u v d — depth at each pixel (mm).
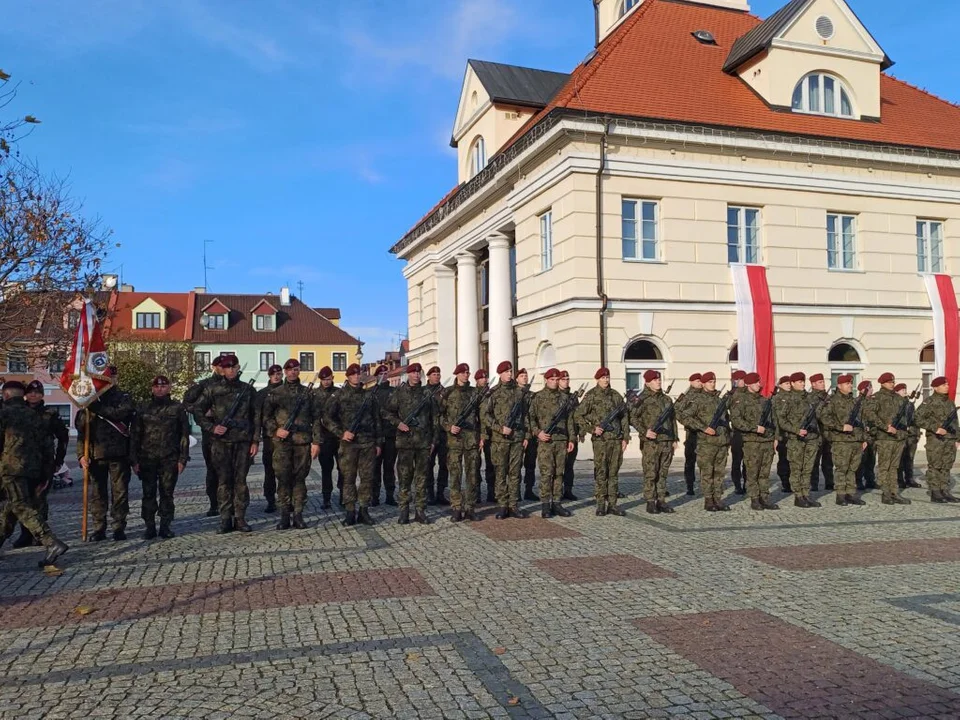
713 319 20828
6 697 4512
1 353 15258
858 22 23328
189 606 6371
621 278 20016
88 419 9453
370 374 14047
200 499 13750
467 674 4797
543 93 26266
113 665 5008
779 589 6805
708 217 20906
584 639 5449
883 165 22641
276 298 64812
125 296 60375
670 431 11414
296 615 6070
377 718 4184
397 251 34188
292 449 10180
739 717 4172
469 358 27312
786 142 21250
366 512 10484
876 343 22547
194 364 44938
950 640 5387
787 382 13539
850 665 4914
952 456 12297
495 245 24641
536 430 11086
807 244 21891
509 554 8367
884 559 8047
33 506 7965
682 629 5672
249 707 4340
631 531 9773
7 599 6656
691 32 25047
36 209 14344
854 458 12195
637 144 20203
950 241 23766
